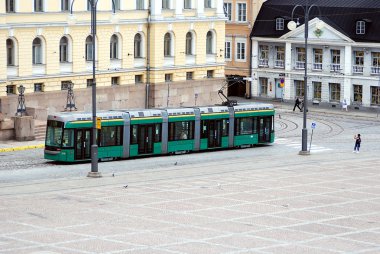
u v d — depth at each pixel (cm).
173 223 5281
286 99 12238
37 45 9306
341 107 11725
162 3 10444
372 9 11488
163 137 7962
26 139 8444
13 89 9106
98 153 7519
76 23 9512
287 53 12162
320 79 11888
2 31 8862
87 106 9725
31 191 6106
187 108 8169
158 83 10381
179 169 7212
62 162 7475
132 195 6053
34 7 9206
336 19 11756
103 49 9869
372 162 7775
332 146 8775
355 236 5106
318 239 5016
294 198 6103
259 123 8688
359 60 11569
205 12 10869
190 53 10788
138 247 4728
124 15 10031
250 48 12556
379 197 6206
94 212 5506
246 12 12556
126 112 7725
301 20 12088
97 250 4650
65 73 9506
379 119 10888
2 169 7056
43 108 9225
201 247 4762
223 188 6381
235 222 5353
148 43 10331
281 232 5147
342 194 6284
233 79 11269
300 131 9825
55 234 4956
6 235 4912
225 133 8412
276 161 7744
